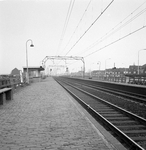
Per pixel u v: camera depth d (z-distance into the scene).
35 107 8.17
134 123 5.93
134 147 3.84
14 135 4.48
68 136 4.38
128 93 14.45
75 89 19.16
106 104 9.63
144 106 8.94
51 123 5.53
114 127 4.96
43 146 3.77
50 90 16.73
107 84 22.34
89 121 5.73
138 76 22.73
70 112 7.11
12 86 15.52
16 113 6.95
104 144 3.86
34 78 35.41
